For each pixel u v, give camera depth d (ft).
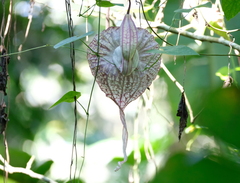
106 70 4.69
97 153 8.73
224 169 3.73
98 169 9.23
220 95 3.68
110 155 8.49
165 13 6.81
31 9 5.98
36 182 6.42
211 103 3.68
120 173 9.77
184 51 4.25
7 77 5.24
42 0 6.31
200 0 5.81
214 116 3.66
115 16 6.03
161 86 8.68
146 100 6.24
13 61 10.05
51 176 8.15
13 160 6.73
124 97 4.71
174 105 8.56
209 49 6.64
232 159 3.76
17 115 10.37
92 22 10.46
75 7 6.25
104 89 4.72
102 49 4.70
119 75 4.68
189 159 3.78
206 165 3.74
